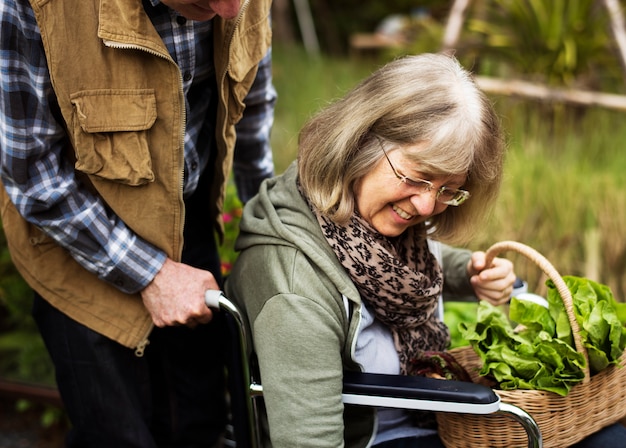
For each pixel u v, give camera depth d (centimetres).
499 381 162
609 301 172
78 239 162
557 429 160
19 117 150
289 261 159
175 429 198
